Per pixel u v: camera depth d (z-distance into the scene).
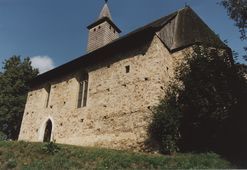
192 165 12.54
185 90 16.52
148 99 16.83
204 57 17.03
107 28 30.31
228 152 15.54
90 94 20.42
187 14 21.80
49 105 23.38
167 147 14.86
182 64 17.91
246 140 15.88
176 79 17.83
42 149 14.17
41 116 23.45
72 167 12.12
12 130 31.83
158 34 18.66
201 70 16.50
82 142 19.08
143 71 17.88
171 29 20.64
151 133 15.80
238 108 16.16
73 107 21.27
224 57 17.00
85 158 13.15
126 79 18.58
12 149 14.57
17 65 34.41
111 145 17.30
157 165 12.39
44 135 22.50
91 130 18.98
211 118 15.36
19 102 31.72
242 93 16.50
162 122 15.38
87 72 21.80
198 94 15.85
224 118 15.34
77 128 20.03
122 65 19.30
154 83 16.98
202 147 15.76
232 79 16.53
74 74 22.75
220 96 15.68
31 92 26.02
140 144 15.97
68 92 22.44
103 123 18.48
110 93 19.08
